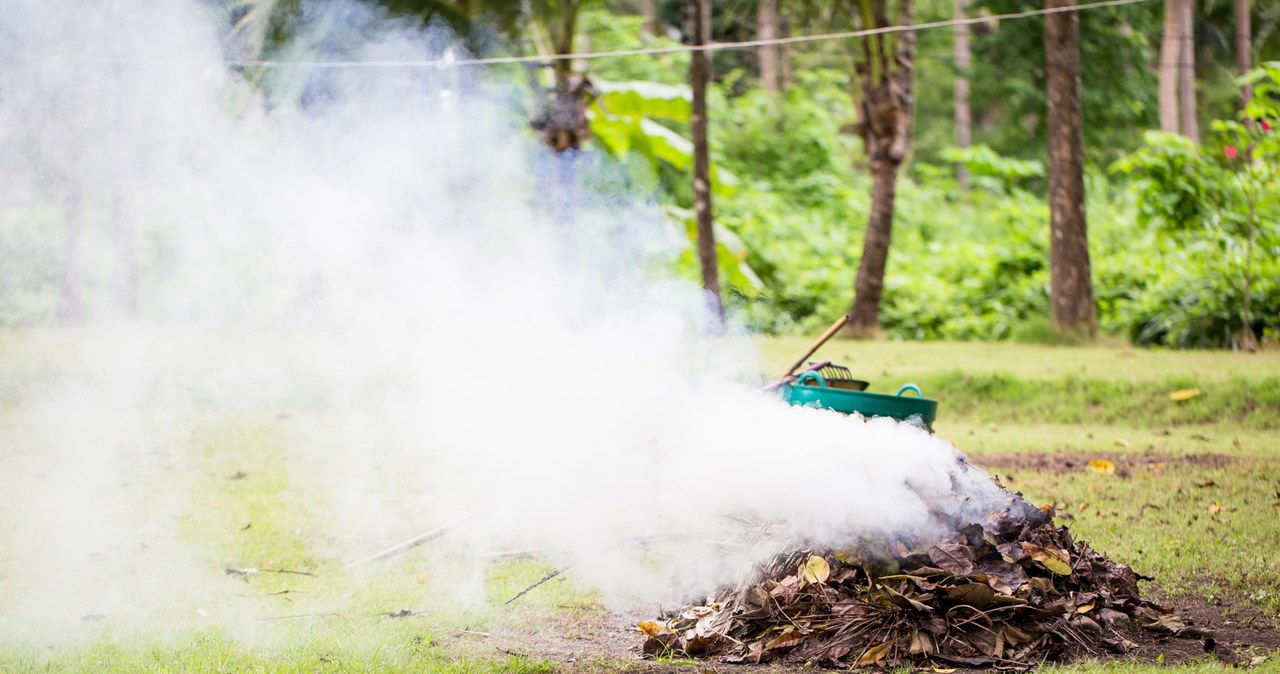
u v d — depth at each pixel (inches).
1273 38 1063.0
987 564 189.2
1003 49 987.3
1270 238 542.3
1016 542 193.0
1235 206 566.6
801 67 1170.6
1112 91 962.7
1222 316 541.6
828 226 883.4
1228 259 546.0
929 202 921.5
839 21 697.0
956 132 1151.0
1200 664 172.4
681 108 676.7
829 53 1099.9
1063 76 576.4
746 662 182.9
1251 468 318.3
